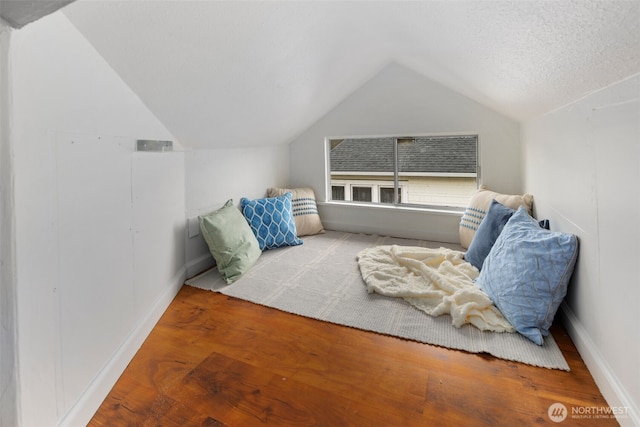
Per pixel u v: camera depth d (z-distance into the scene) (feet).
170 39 3.80
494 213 6.86
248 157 9.56
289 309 5.80
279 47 5.32
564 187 5.02
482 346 4.55
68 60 3.14
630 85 3.01
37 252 2.72
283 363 4.31
